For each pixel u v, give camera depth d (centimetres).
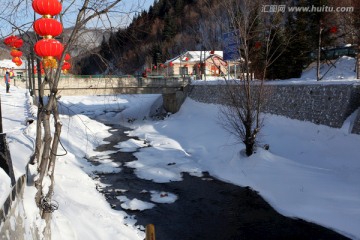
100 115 3397
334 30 2530
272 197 1207
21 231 381
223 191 1301
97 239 699
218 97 2489
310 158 1498
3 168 441
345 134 1483
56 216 647
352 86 1534
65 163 1338
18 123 1593
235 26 1486
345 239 911
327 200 1102
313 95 1720
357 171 1251
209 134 2091
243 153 1569
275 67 2812
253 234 963
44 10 439
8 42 628
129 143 2111
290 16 2758
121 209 1127
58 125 602
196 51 4109
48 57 453
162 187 1352
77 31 562
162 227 1005
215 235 960
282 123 1873
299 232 964
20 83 3803
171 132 2398
